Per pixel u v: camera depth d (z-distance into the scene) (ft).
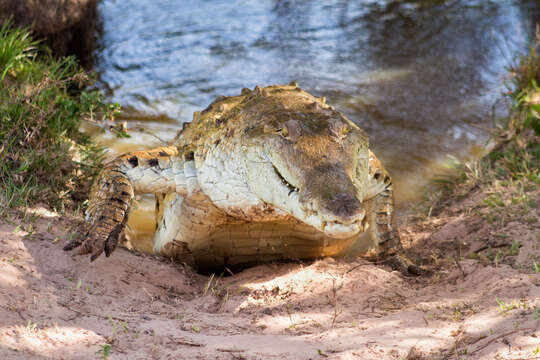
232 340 17.17
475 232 29.63
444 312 19.36
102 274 22.07
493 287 21.08
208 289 23.82
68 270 21.36
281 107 24.30
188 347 16.49
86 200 31.42
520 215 29.76
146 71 63.87
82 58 65.10
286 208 21.30
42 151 31.19
